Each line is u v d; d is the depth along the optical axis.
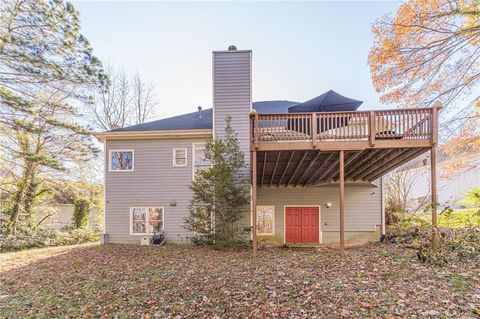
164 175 12.68
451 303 4.35
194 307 4.79
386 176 14.77
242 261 7.88
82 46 13.47
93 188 18.67
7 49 11.84
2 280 7.11
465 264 6.37
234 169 10.72
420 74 9.91
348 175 12.10
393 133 7.96
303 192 13.25
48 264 8.77
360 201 12.95
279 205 13.27
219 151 10.43
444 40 9.15
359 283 5.43
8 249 12.91
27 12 12.12
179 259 8.53
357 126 8.24
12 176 15.36
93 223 19.22
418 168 13.99
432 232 7.50
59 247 13.12
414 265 6.46
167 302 5.06
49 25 12.49
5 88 12.07
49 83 13.30
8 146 14.23
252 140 8.28
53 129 14.35
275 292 5.17
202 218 10.58
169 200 12.55
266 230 13.16
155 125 13.53
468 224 10.34
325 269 6.58
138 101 24.42
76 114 14.74
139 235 12.48
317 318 4.09
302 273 6.27
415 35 9.40
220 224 10.44
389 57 9.89
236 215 10.55
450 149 10.86
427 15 8.90
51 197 17.67
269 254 8.93
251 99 11.96
